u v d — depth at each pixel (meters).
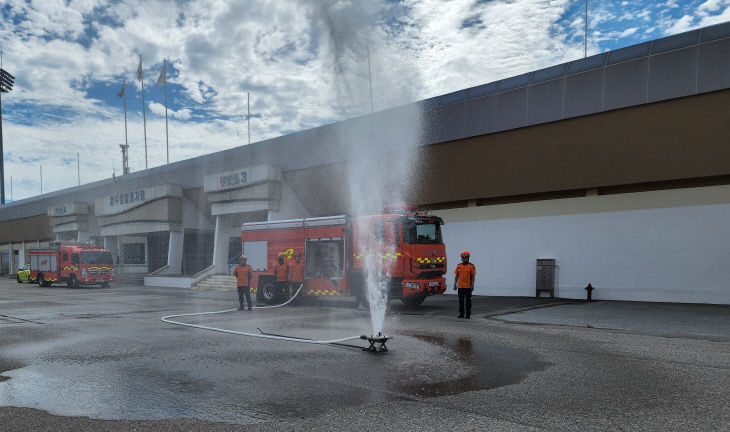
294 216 29.73
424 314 13.92
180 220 36.78
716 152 16.00
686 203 16.56
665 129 16.81
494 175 20.98
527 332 10.28
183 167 36.56
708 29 16.02
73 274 31.05
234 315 14.06
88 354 8.13
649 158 17.25
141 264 42.59
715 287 15.94
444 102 22.19
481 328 10.92
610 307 15.39
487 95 20.83
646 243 17.30
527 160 20.00
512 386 5.88
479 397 5.43
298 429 4.46
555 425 4.51
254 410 5.04
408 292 14.65
